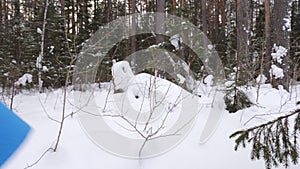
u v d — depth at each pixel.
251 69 4.52
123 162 2.50
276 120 2.11
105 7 16.56
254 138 2.11
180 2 13.23
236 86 3.87
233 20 16.86
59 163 2.42
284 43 6.74
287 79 6.23
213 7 18.39
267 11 10.51
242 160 2.49
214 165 2.48
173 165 2.49
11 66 6.33
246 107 3.76
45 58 8.54
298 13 15.82
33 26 9.97
